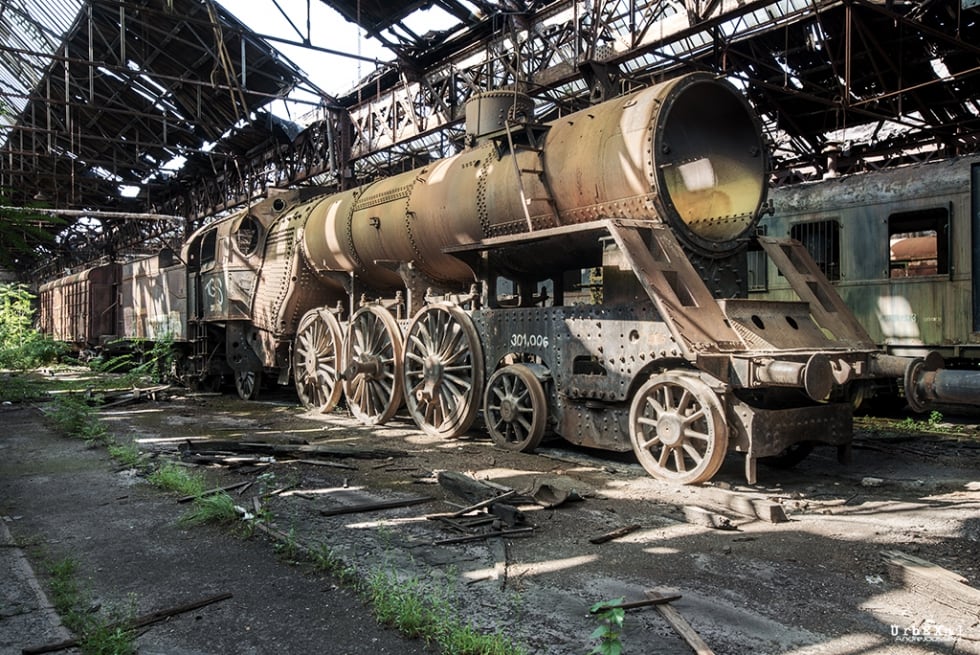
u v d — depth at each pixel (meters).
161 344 17.70
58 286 31.25
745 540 4.86
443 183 9.49
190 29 18.58
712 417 6.08
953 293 10.56
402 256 10.44
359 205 11.23
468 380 9.12
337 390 11.73
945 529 5.07
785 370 5.78
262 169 25.84
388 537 5.04
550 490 5.94
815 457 7.79
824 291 7.71
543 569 4.37
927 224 11.60
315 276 12.66
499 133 8.41
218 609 3.85
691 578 4.17
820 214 12.15
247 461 7.62
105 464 7.90
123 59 16.50
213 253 15.62
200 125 23.50
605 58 13.29
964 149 17.42
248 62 20.02
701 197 7.39
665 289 6.42
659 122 6.95
